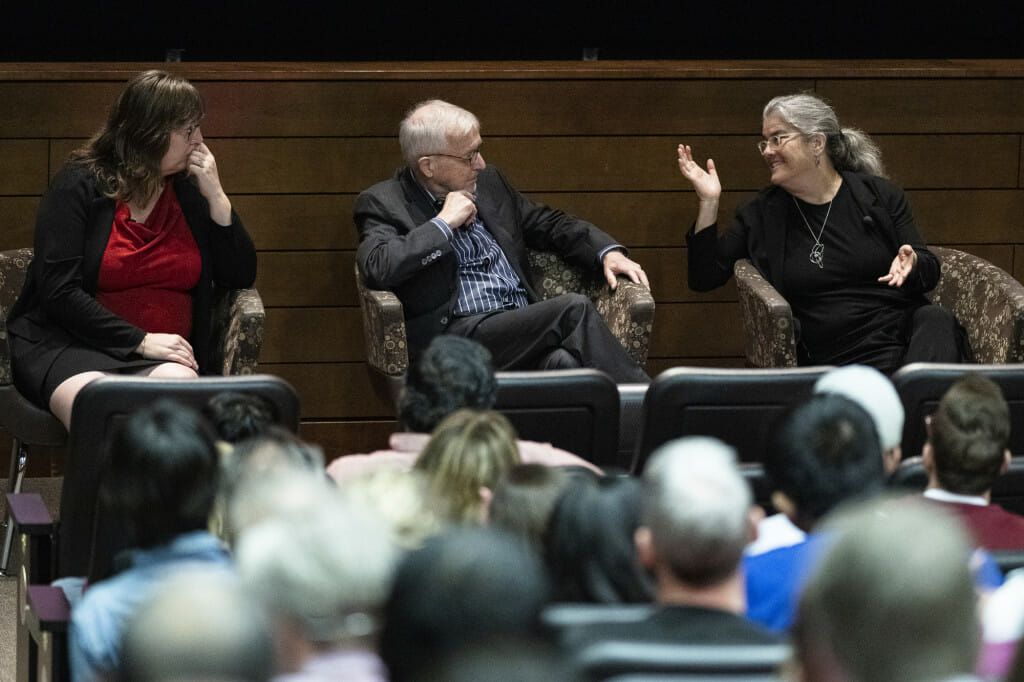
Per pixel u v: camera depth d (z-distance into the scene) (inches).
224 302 452.8
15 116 484.4
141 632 111.7
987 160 536.1
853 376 284.0
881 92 527.2
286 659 147.8
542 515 208.2
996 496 293.6
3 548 432.8
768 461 239.5
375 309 450.0
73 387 410.6
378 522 154.7
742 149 525.0
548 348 460.8
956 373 341.7
